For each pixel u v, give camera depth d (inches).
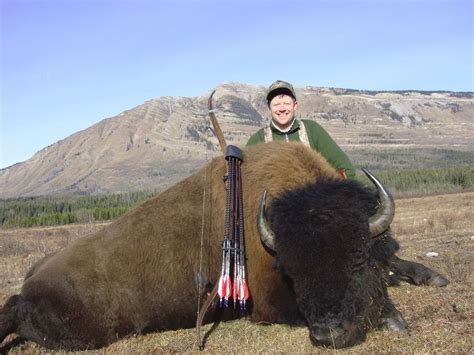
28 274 270.2
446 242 431.8
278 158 242.7
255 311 236.4
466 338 188.7
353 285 190.4
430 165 6811.0
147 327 239.8
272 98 287.3
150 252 243.0
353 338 192.4
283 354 193.8
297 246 189.8
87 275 234.1
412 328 207.6
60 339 225.6
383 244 206.4
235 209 227.6
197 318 220.7
